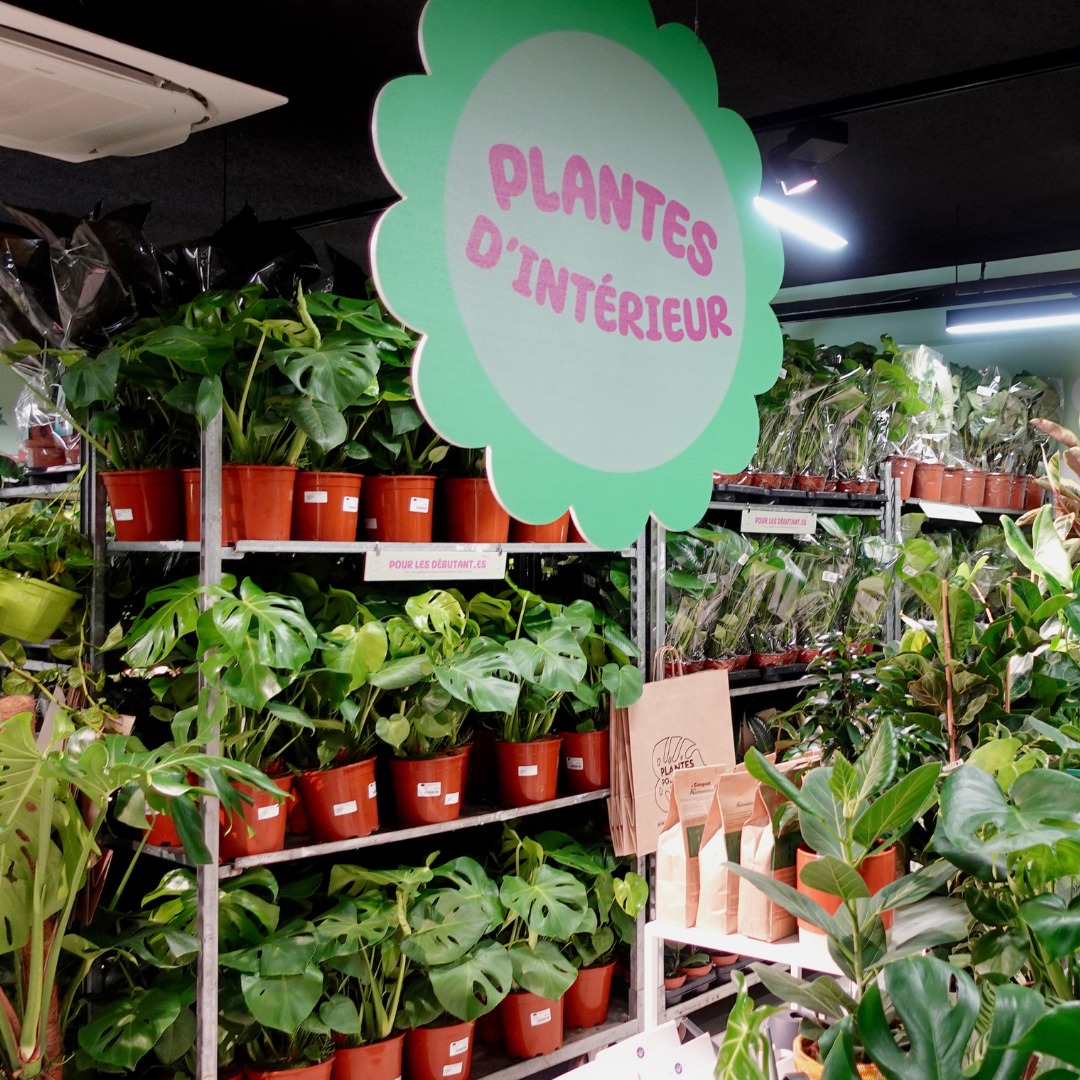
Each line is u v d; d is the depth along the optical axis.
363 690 2.89
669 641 3.74
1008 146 4.73
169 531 2.82
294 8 3.47
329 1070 2.71
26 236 3.03
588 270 1.98
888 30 3.69
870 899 1.58
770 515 4.12
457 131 1.77
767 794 2.15
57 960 2.36
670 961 3.61
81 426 2.90
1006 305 6.06
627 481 2.04
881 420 4.86
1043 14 3.56
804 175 4.25
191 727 2.71
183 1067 2.66
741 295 2.30
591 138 1.99
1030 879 1.43
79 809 2.43
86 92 2.30
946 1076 1.12
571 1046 3.26
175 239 6.21
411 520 2.98
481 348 1.80
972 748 2.37
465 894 2.96
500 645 3.05
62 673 3.02
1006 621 2.52
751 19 3.59
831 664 2.70
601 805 3.66
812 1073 1.67
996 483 5.68
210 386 2.55
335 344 2.72
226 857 2.62
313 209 5.59
